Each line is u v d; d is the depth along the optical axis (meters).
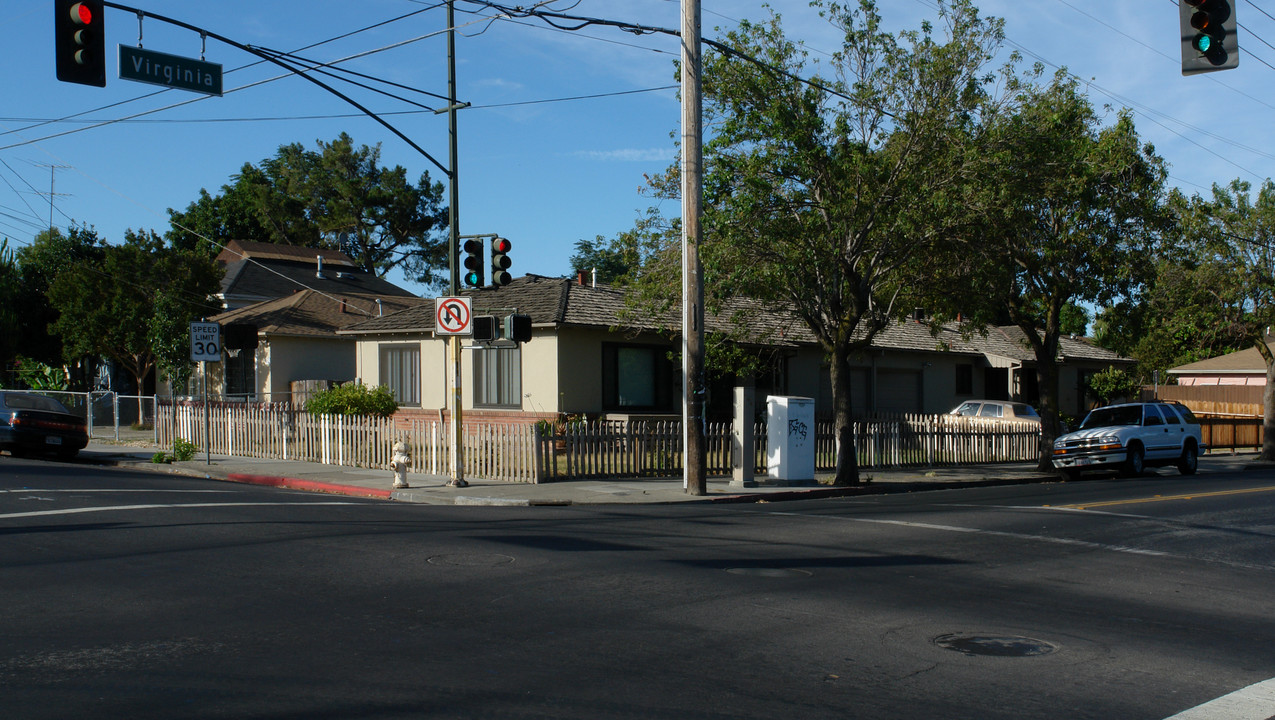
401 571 9.02
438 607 7.65
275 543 10.38
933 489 20.58
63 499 13.67
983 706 5.60
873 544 11.30
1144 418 24.59
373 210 61.59
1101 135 22.17
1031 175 17.73
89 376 42.03
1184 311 30.59
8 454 23.41
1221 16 10.60
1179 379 48.53
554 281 27.66
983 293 18.97
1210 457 33.31
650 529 12.20
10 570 8.88
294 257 47.78
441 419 23.88
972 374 38.69
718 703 5.48
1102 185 22.03
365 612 7.45
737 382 28.88
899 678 6.09
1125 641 7.22
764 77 17.59
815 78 18.02
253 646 6.47
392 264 63.88
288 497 15.37
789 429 19.00
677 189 19.70
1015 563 10.37
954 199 17.16
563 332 24.41
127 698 5.37
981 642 7.05
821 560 10.16
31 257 42.81
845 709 5.45
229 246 49.16
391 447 20.31
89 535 10.73
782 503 16.44
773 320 28.44
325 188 62.00
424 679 5.79
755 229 17.78
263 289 41.41
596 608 7.73
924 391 35.94
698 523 12.97
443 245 63.81
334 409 23.05
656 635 6.95
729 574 9.23
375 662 6.13
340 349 35.22
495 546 10.45
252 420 23.62
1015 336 41.75
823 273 19.03
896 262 18.53
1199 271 29.41
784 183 18.19
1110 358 43.38
